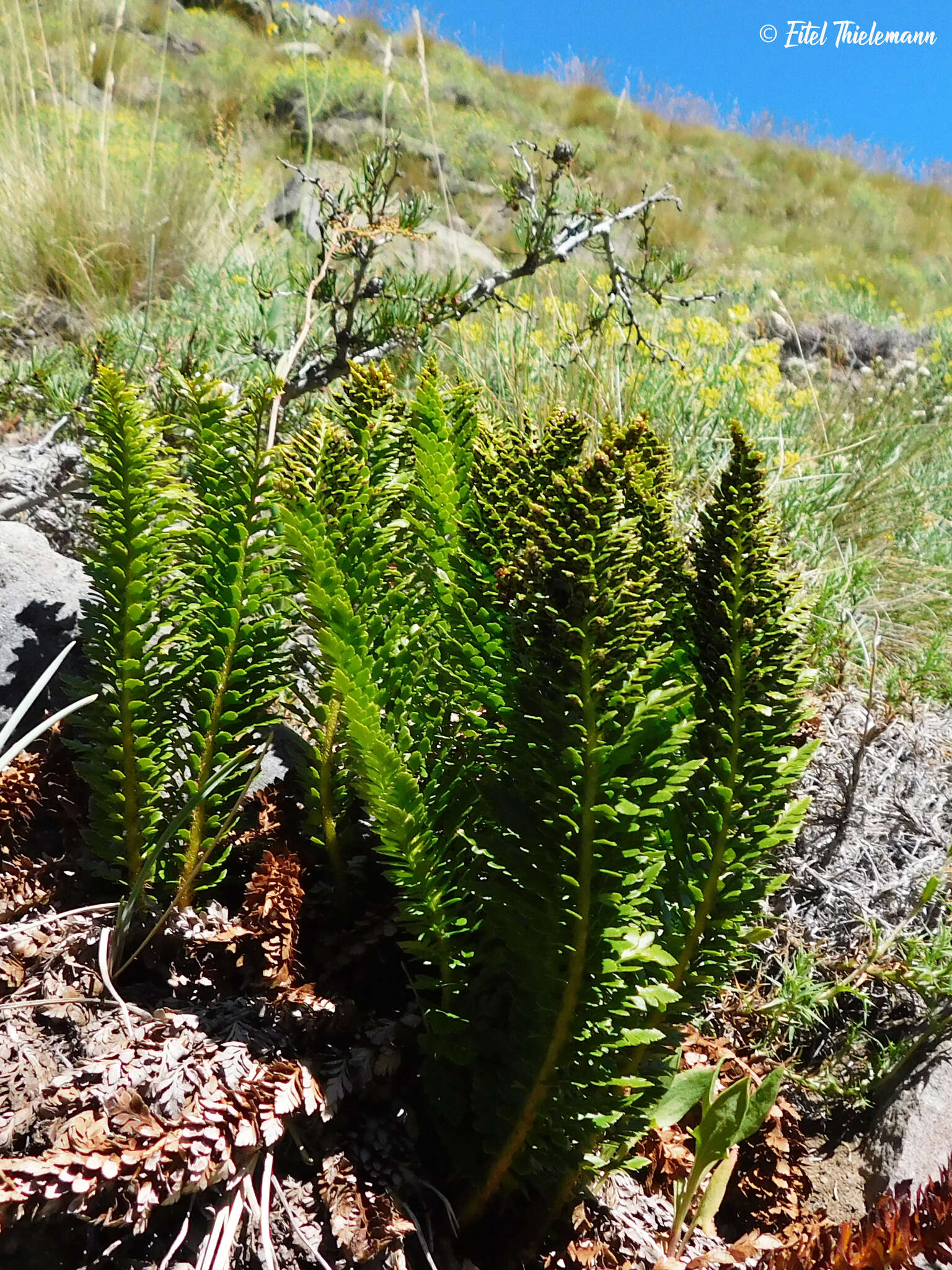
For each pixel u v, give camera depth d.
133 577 0.46
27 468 0.80
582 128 5.71
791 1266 0.43
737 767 0.43
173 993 0.50
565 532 0.34
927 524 1.47
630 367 1.34
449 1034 0.45
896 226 5.64
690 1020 0.49
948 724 0.97
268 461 0.50
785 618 0.42
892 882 0.75
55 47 2.34
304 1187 0.45
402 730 0.44
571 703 0.36
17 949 0.49
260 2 4.97
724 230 4.80
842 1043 0.67
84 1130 0.41
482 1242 0.47
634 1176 0.54
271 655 0.50
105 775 0.48
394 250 1.13
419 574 0.47
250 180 2.39
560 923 0.39
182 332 1.35
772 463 1.32
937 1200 0.41
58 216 1.68
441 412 0.48
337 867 0.52
